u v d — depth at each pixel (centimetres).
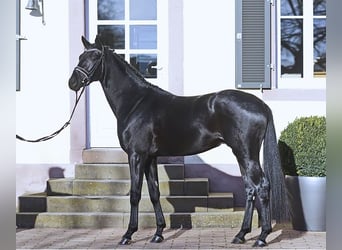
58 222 750
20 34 848
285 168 736
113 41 870
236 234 700
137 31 867
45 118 848
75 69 673
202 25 842
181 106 655
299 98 831
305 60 853
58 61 849
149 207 759
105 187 782
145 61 865
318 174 718
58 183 787
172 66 842
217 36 842
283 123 832
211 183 830
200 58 842
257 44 834
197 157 833
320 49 857
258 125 619
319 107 831
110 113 861
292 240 667
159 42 863
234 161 833
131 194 660
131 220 658
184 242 659
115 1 869
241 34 834
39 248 635
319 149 719
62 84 848
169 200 760
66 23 848
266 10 834
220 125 632
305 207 720
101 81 682
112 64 679
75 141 842
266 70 834
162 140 658
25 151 848
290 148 732
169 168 800
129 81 677
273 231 726
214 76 842
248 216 641
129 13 867
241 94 632
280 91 834
